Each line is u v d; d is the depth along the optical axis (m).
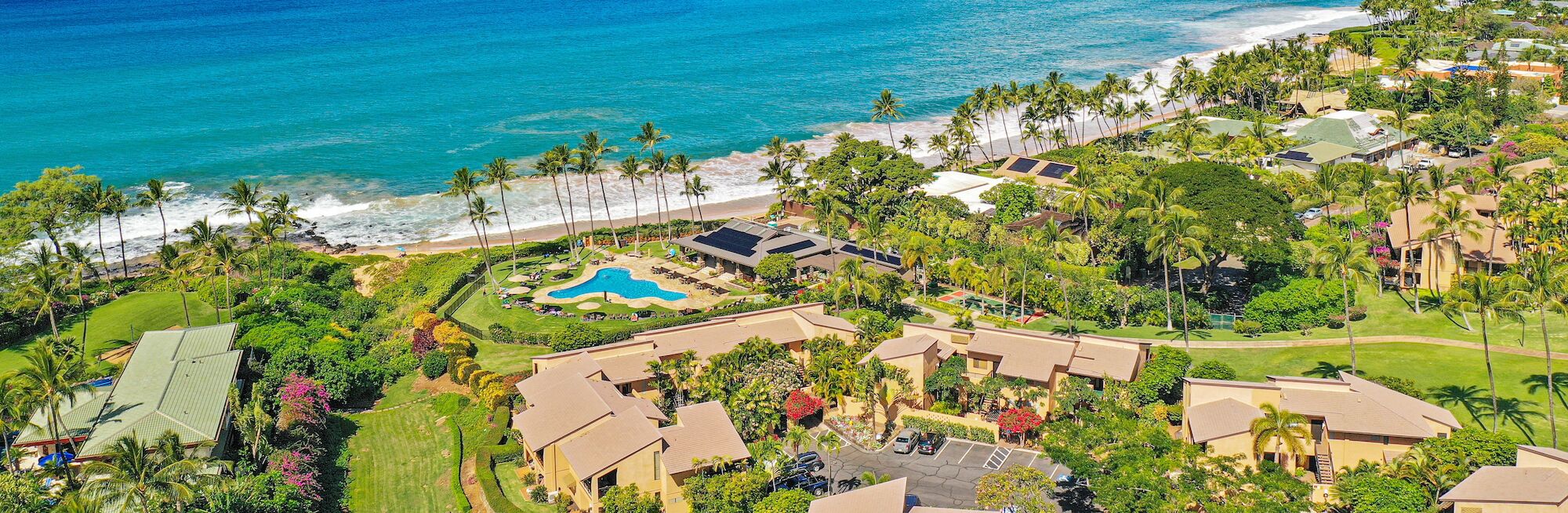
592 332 142.25
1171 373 115.62
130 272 186.12
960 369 120.12
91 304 165.38
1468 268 148.12
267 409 120.75
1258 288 145.12
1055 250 151.50
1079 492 101.12
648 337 130.50
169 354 128.38
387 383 137.38
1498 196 164.12
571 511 104.12
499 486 108.75
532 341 146.25
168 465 93.44
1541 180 171.38
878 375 115.44
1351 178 171.25
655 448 102.19
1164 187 146.25
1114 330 142.00
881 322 138.75
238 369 127.75
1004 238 171.12
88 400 113.75
